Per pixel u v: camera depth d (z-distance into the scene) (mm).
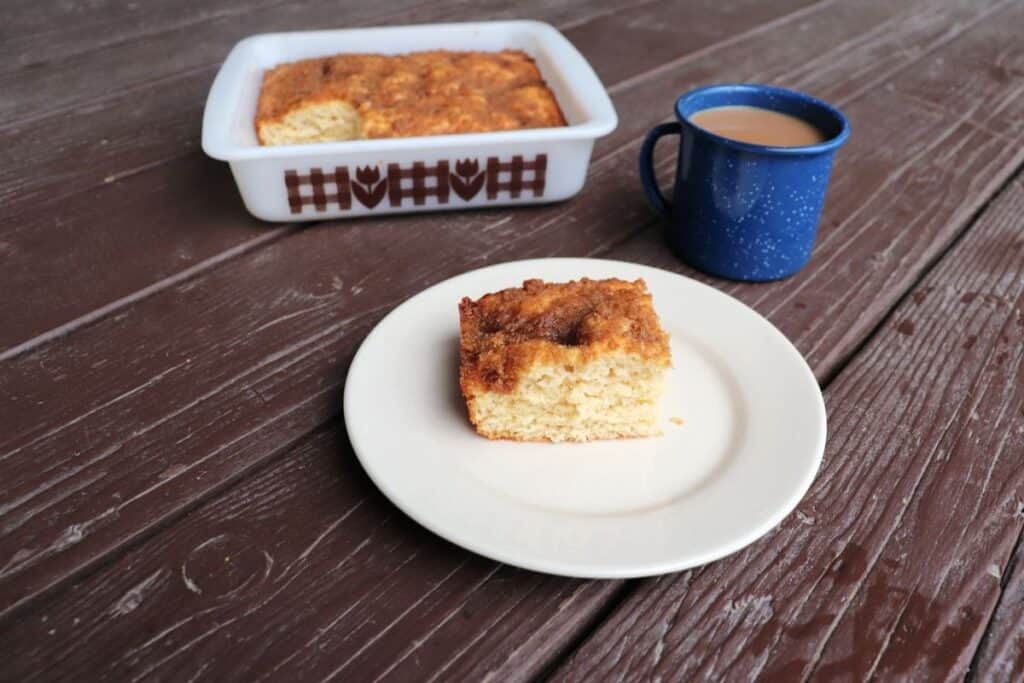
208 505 354
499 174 518
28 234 500
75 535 343
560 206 544
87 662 307
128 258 485
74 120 610
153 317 446
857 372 427
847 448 388
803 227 468
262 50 607
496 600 328
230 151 470
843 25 824
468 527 326
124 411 394
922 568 342
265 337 437
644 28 792
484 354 379
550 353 373
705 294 440
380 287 472
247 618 319
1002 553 348
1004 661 317
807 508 362
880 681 310
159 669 305
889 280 491
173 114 622
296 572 333
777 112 497
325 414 396
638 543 325
